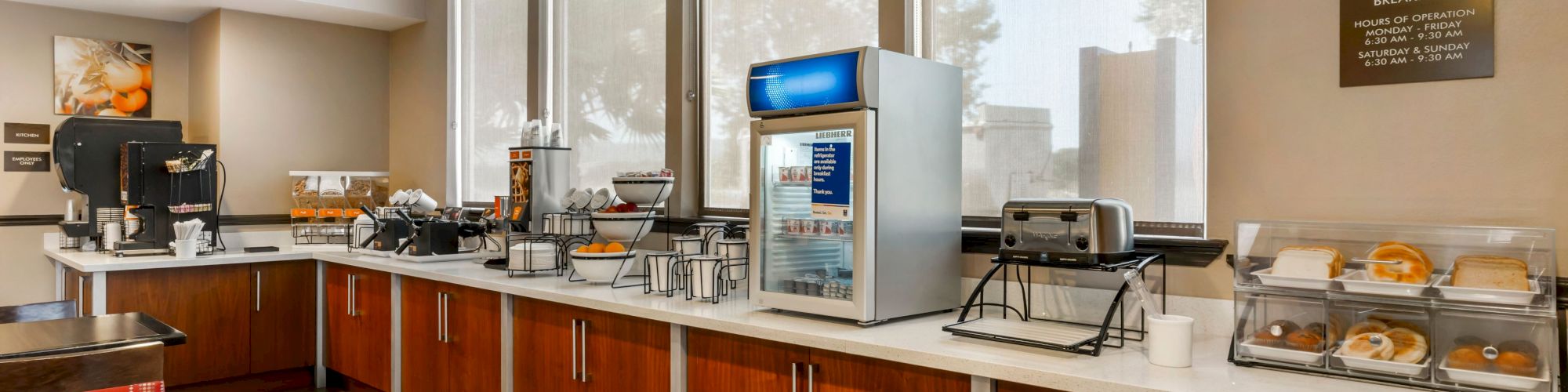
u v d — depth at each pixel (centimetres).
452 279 357
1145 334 232
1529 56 188
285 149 513
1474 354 170
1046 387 186
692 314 259
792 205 260
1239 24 227
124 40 504
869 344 216
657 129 395
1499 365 168
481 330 348
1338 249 191
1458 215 197
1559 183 185
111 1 471
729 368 255
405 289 396
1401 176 204
